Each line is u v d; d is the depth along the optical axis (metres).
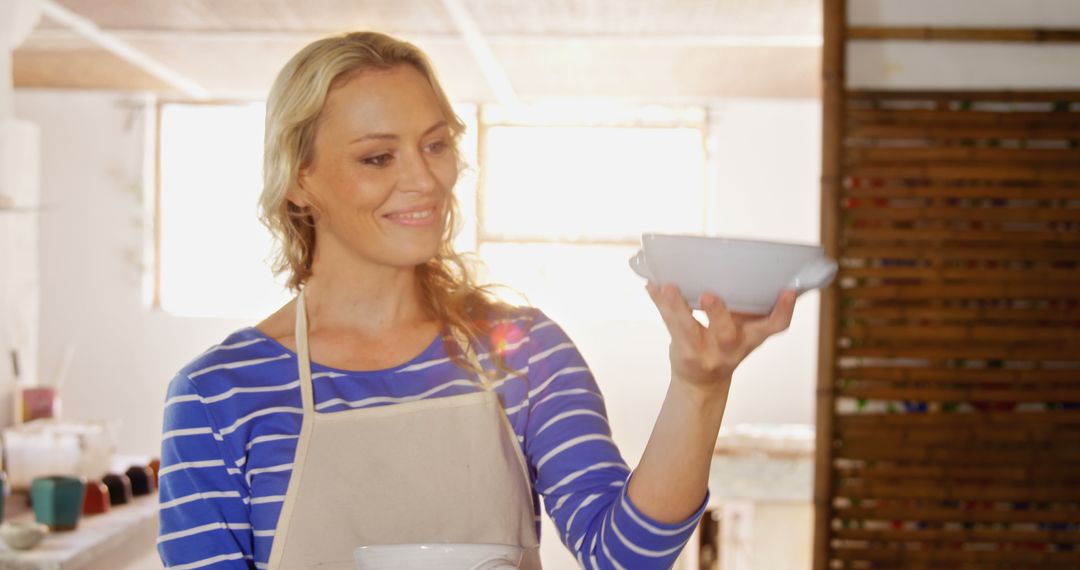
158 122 6.29
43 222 6.22
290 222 1.33
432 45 4.79
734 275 0.86
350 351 1.30
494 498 1.26
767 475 4.61
